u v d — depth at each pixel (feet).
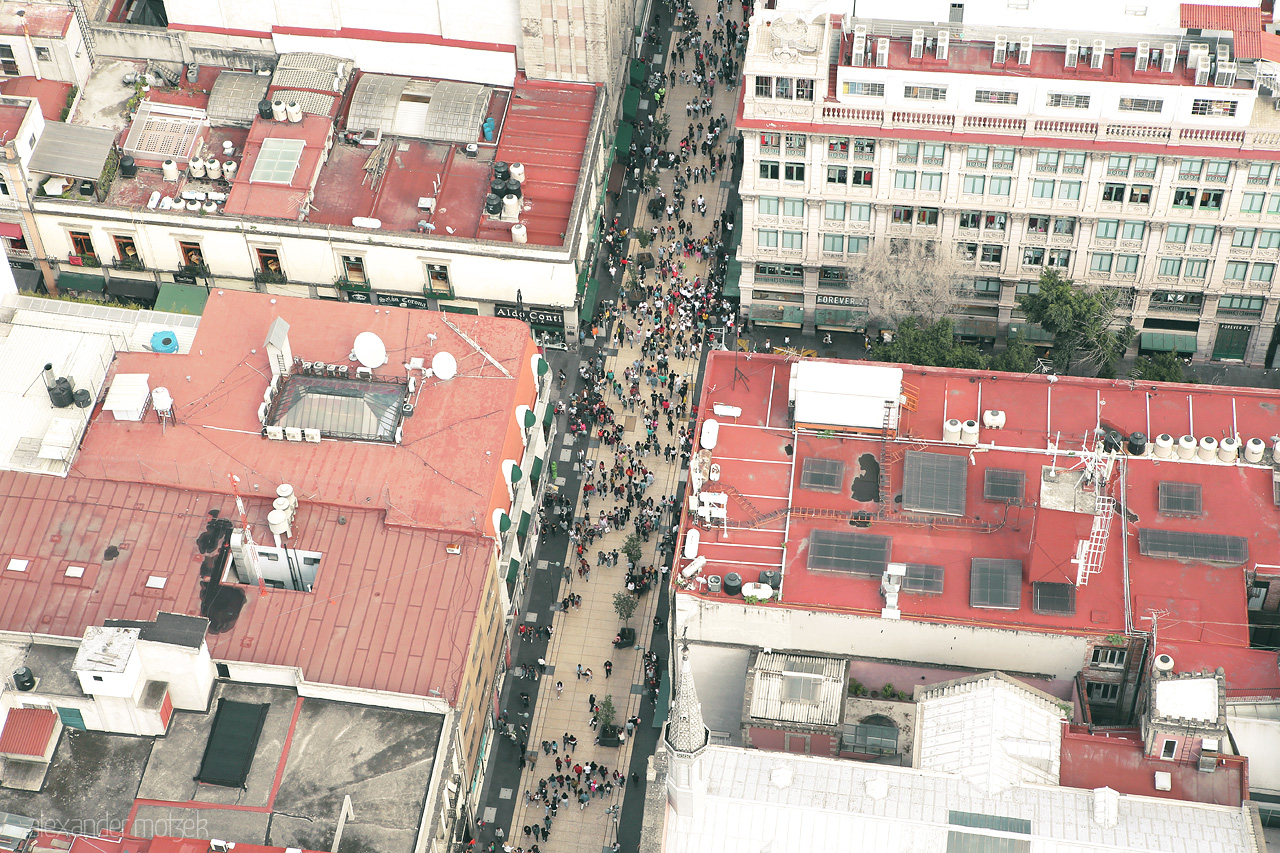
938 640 483.92
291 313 565.53
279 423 534.78
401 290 631.97
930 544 495.41
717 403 531.50
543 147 641.81
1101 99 567.59
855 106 579.89
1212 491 501.56
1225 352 631.15
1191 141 570.05
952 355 581.12
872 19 594.65
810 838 431.02
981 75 570.05
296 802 460.96
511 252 609.83
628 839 515.91
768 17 583.17
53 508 517.55
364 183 636.48
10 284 569.64
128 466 526.16
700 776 434.71
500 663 540.11
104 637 460.96
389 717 477.77
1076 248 606.55
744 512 507.30
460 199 631.97
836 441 518.78
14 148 608.60
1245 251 595.47
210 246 627.87
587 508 595.47
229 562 508.12
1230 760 441.27
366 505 516.73
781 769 442.50
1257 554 490.90
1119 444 505.25
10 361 546.67
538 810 524.11
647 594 571.69
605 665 555.28
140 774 465.88
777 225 617.62
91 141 631.56
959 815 430.61
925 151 588.09
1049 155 581.53
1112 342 583.99
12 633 475.72
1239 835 425.69
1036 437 516.73
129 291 642.22
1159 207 588.09
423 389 545.03
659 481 602.44
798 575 492.13
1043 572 481.87
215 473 524.52
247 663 479.00
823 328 647.56
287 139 635.25
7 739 463.01
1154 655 463.42
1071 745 448.65
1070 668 484.74
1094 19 579.48
